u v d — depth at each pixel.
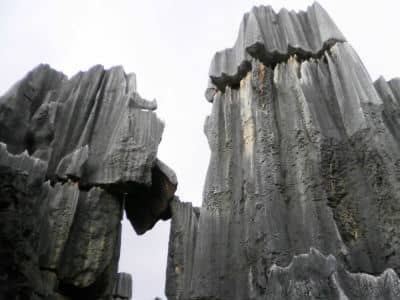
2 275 11.84
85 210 20.45
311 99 14.27
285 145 13.85
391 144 11.80
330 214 11.45
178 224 22.92
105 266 19.86
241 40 17.44
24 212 13.27
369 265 10.44
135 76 26.88
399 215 10.48
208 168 15.88
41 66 24.78
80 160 20.73
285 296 9.38
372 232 10.95
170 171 24.33
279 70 16.25
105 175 21.55
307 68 15.35
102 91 25.80
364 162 12.01
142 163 22.11
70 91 25.33
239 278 12.14
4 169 13.03
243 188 14.02
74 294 20.22
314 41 16.52
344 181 12.34
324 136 13.11
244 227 13.02
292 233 11.75
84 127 23.69
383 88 14.68
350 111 13.23
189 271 16.20
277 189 12.70
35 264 13.70
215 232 13.89
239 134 15.75
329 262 9.38
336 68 14.84
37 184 15.52
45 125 20.38
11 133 18.50
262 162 13.48
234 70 17.44
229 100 17.08
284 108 14.91
